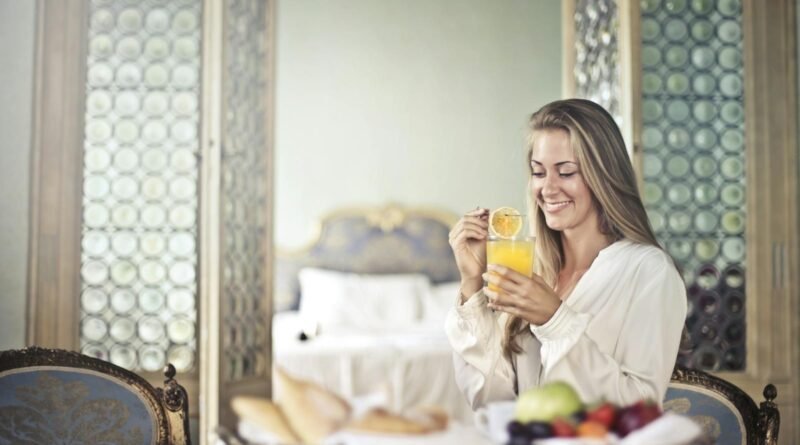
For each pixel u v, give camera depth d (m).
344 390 4.30
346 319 5.50
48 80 3.08
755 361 3.11
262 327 3.41
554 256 1.84
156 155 3.20
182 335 3.16
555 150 1.74
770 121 3.16
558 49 6.07
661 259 1.66
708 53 3.18
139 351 3.17
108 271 3.18
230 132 3.16
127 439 1.88
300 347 4.43
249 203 3.32
